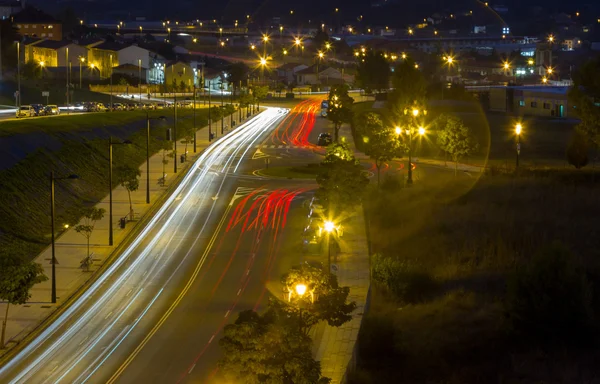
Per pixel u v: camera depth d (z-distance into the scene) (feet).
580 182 263.29
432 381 116.37
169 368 126.31
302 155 359.87
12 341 138.00
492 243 190.70
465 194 250.78
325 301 119.44
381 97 573.33
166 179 292.81
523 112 503.20
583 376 115.44
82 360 130.00
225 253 195.11
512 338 132.36
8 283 135.85
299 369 95.30
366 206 239.91
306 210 240.12
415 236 204.95
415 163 327.26
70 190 251.60
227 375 99.30
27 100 509.35
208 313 152.56
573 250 182.50
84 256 191.62
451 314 145.89
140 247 201.36
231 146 389.19
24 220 211.61
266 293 164.25
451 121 292.40
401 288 160.25
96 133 331.77
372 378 117.80
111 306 157.17
